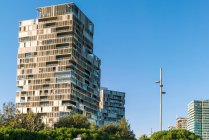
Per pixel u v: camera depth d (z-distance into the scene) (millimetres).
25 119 98625
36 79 176625
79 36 181875
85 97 182375
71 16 176250
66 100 169375
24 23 183875
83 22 187625
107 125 117812
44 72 175875
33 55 179375
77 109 173750
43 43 179000
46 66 176125
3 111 96438
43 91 174250
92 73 191875
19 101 176750
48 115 170500
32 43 180750
